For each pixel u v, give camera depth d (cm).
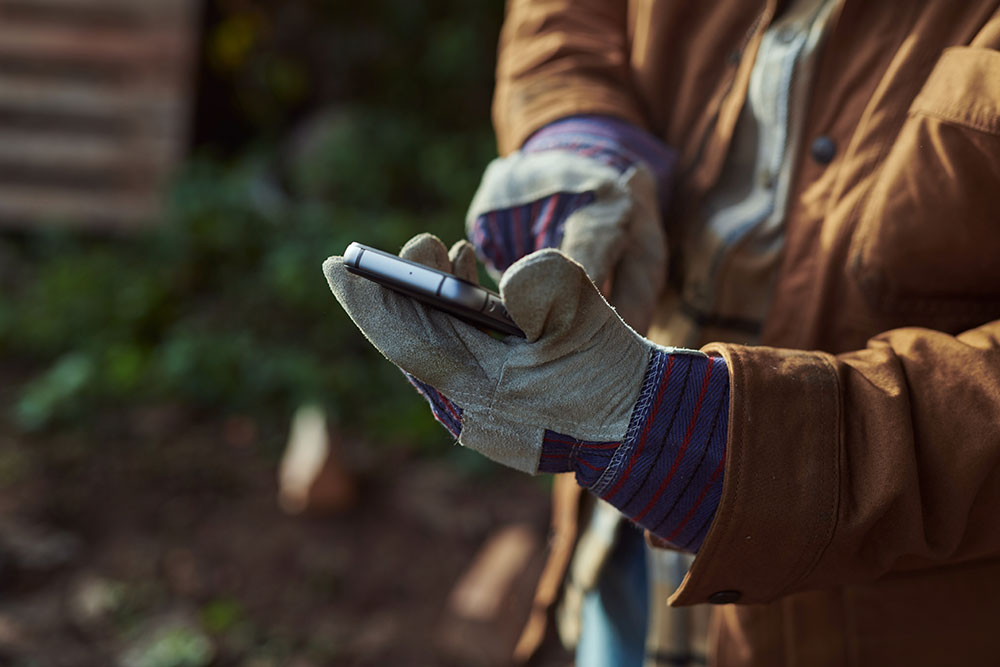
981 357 86
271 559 285
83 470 313
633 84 128
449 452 335
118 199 452
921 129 93
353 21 567
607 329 83
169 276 413
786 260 107
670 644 128
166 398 354
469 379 83
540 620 149
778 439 83
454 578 283
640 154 117
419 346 82
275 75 553
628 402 84
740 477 82
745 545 85
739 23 115
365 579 280
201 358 360
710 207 119
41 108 443
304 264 411
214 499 308
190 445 331
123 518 295
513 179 114
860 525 83
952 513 85
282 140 550
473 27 560
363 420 353
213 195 437
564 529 143
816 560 86
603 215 108
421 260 85
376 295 83
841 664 104
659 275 113
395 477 323
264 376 358
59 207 448
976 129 89
